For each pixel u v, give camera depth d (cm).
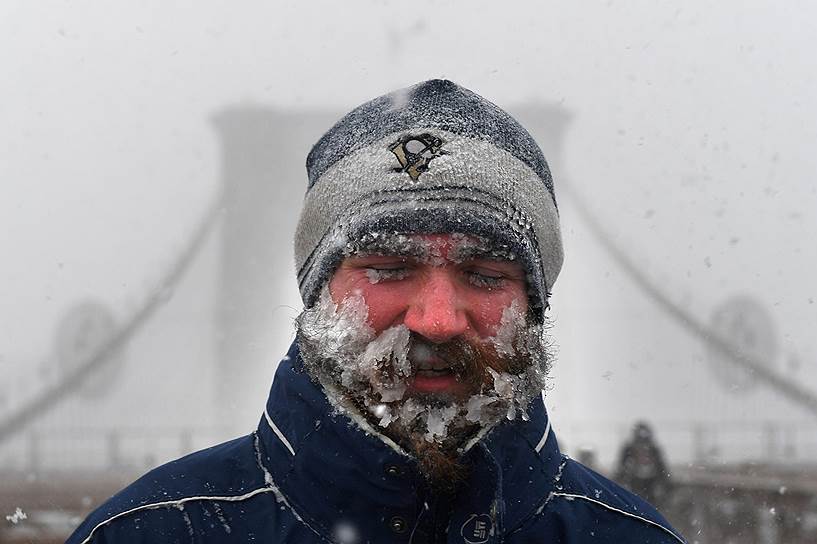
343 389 160
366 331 158
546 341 173
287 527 164
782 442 2473
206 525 165
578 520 177
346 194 166
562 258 184
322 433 162
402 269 158
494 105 180
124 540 164
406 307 157
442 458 154
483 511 158
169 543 164
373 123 171
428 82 173
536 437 174
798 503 1048
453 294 155
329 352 159
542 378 166
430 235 156
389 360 155
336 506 162
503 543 170
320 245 172
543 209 173
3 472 1858
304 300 179
